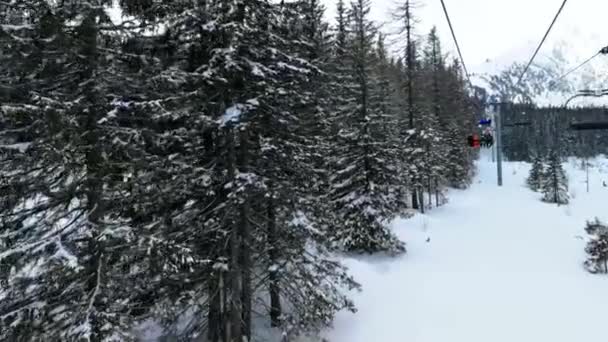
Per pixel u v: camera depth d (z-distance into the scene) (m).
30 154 7.15
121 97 7.86
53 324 7.15
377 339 12.63
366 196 19.41
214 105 9.84
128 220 8.71
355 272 17.41
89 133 7.46
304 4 10.38
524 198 46.00
